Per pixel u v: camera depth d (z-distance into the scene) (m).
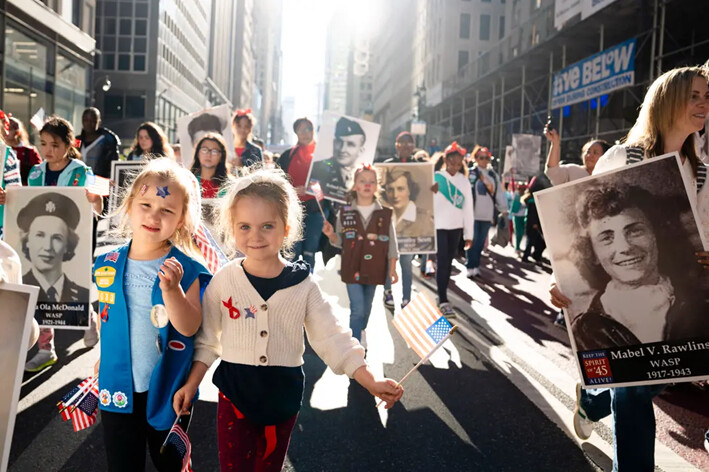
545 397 4.77
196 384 2.36
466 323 7.41
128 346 2.45
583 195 2.98
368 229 5.68
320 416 4.35
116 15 61.41
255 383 2.37
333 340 2.44
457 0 56.41
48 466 3.47
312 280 2.49
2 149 4.68
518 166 17.66
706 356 2.75
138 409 2.47
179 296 2.27
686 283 2.79
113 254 2.52
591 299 2.94
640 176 2.89
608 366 2.88
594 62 22.59
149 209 2.42
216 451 3.74
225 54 118.25
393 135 95.88
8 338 2.13
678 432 4.19
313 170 7.91
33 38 27.88
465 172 8.27
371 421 4.25
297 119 8.26
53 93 30.55
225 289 2.43
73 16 32.66
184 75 75.81
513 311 8.18
